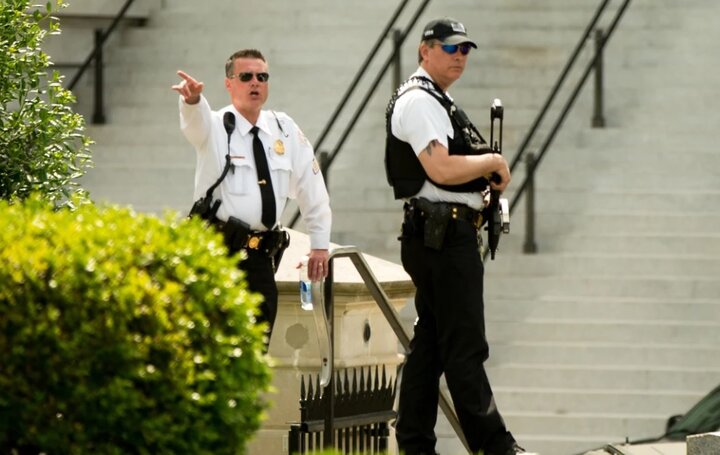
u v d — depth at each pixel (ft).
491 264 164.25
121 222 67.10
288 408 106.01
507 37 192.34
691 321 158.61
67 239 65.00
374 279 99.45
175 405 63.62
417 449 93.97
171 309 64.03
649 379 153.69
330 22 198.49
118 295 63.05
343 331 106.22
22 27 98.43
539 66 189.67
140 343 63.26
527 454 89.40
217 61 196.34
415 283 92.27
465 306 90.38
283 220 174.70
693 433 110.01
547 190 172.86
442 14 195.83
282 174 93.30
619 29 191.31
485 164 89.30
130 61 197.26
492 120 93.40
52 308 62.80
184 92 89.81
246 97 92.48
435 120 89.86
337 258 109.40
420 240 90.79
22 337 62.64
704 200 170.19
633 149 176.04
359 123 186.60
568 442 149.28
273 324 96.73
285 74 193.47
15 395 63.26
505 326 159.02
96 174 184.14
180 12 202.18
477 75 187.83
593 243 166.50
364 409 100.53
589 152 176.24
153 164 185.88
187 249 65.82
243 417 65.72
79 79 190.08
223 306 65.57
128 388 62.85
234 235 91.71
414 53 194.29
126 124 191.72
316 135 185.88
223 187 91.86
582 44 170.09
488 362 156.66
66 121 99.09
